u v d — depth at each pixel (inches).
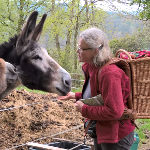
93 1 552.1
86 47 96.7
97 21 600.7
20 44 124.3
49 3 602.2
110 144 102.7
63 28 600.7
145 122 270.2
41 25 128.1
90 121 106.0
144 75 102.9
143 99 104.7
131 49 594.9
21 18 595.5
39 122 218.8
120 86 94.7
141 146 209.9
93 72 101.5
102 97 97.0
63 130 212.5
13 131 200.4
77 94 127.3
